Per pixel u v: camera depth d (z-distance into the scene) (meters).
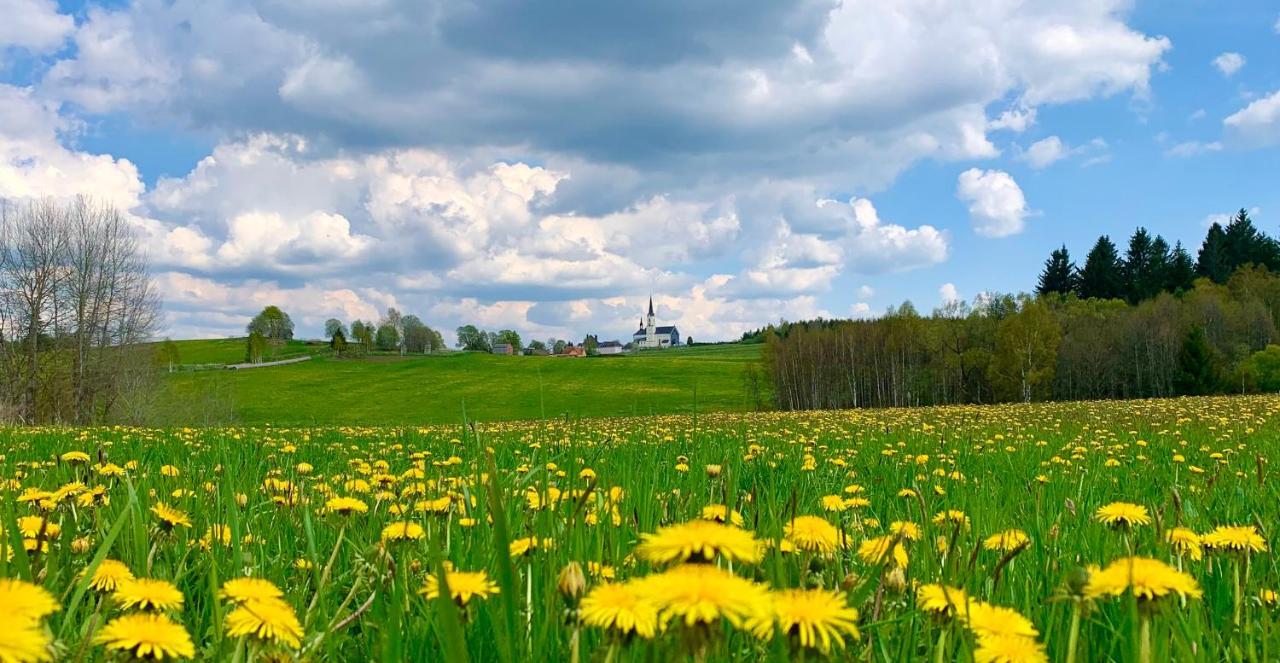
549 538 2.89
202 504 4.66
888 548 2.39
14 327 53.69
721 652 1.80
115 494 4.69
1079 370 87.88
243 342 177.12
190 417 58.00
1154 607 1.95
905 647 2.30
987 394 89.56
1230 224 137.62
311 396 101.50
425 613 2.41
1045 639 2.41
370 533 4.07
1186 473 8.05
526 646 2.27
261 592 2.08
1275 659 2.33
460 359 134.50
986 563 3.30
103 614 2.20
